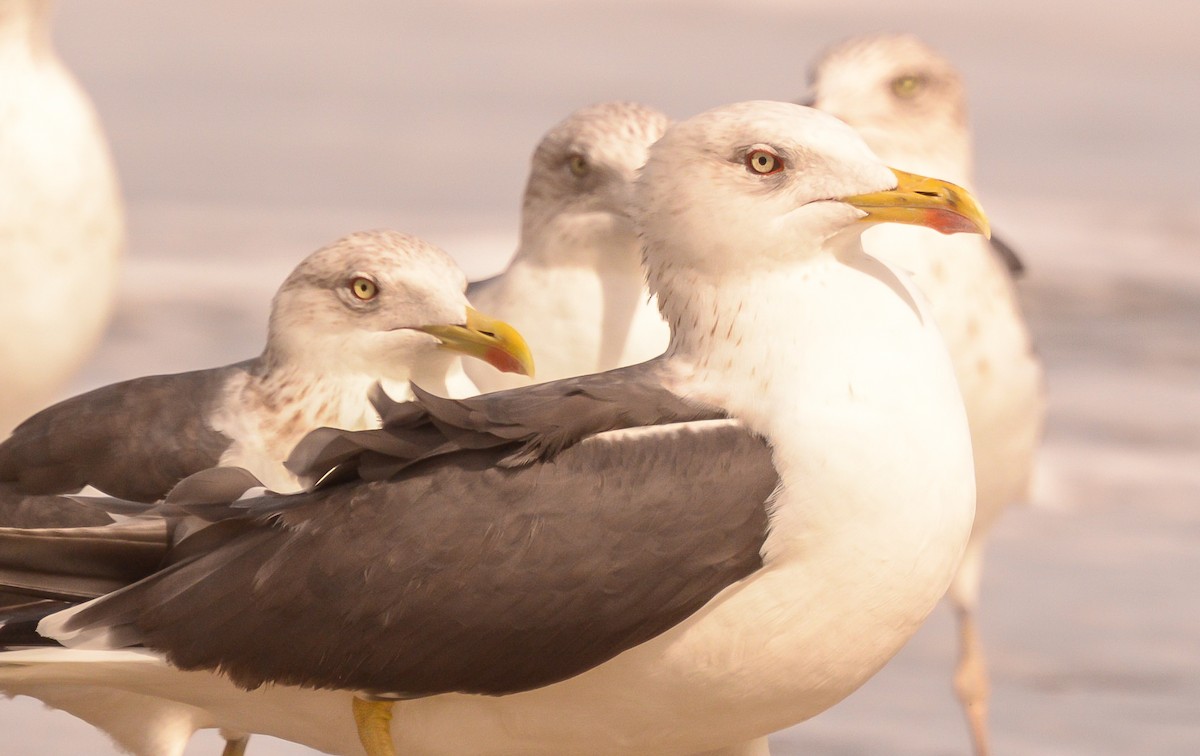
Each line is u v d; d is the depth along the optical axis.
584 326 11.87
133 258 30.41
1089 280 30.03
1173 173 45.22
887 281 8.95
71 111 14.40
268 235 33.31
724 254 8.80
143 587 8.53
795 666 8.69
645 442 8.52
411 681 8.48
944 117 14.53
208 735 13.25
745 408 8.66
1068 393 23.84
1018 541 18.58
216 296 27.86
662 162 9.00
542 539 8.32
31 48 14.30
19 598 8.75
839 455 8.47
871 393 8.59
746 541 8.41
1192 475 20.70
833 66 14.55
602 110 12.20
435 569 8.31
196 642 8.44
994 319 13.61
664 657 8.58
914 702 14.52
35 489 10.73
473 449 8.51
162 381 11.05
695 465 8.45
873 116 14.43
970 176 14.80
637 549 8.34
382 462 8.51
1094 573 17.52
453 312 10.70
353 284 10.70
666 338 11.95
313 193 38.59
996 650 15.50
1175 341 26.72
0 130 14.05
